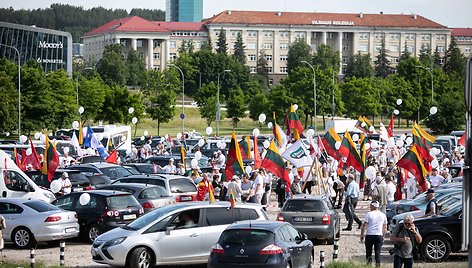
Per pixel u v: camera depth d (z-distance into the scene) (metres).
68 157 86.62
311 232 47.25
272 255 32.56
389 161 74.44
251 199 59.56
